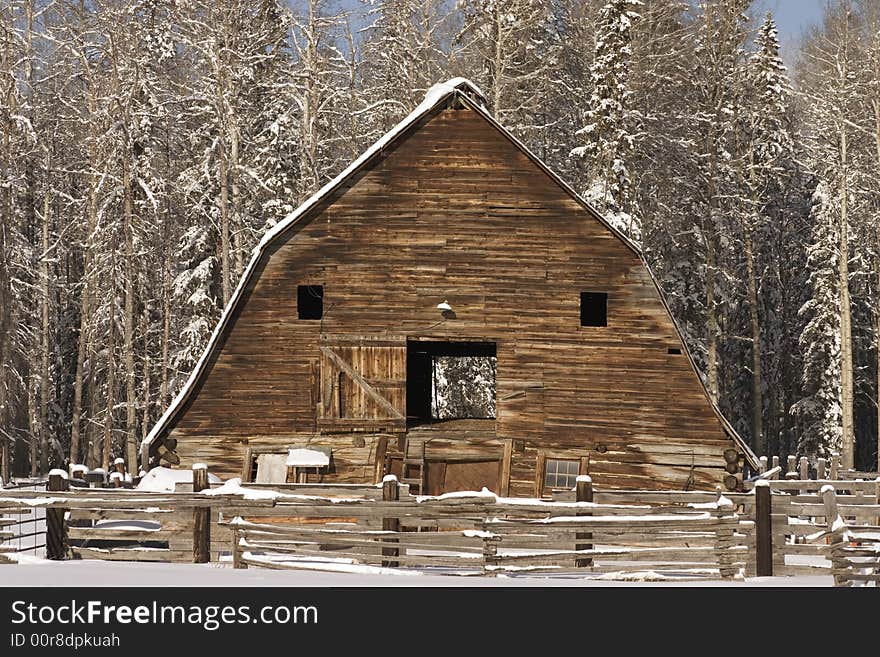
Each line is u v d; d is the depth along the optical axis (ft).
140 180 148.56
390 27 160.97
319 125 159.84
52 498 68.23
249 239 159.02
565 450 88.94
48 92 162.30
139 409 185.98
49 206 181.68
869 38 173.78
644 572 63.62
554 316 89.81
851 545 64.08
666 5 171.01
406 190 90.74
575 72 177.78
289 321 90.07
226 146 152.35
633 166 158.61
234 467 88.84
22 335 168.76
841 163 170.60
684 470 88.02
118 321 168.45
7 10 154.20
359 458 89.20
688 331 178.91
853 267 196.24
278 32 153.99
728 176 172.24
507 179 90.68
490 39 151.84
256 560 65.21
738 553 65.00
